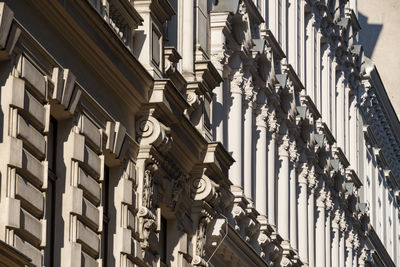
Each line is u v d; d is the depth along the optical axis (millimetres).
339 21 82938
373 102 96250
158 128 42812
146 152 42781
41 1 35156
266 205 62812
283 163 66688
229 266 55812
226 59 56312
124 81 40875
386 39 118500
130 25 42750
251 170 60281
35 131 34875
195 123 49344
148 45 43531
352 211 84875
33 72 34719
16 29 33531
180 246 47031
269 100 63531
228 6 56031
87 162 38094
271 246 63156
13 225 33344
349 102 88812
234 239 54219
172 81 46906
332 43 82188
